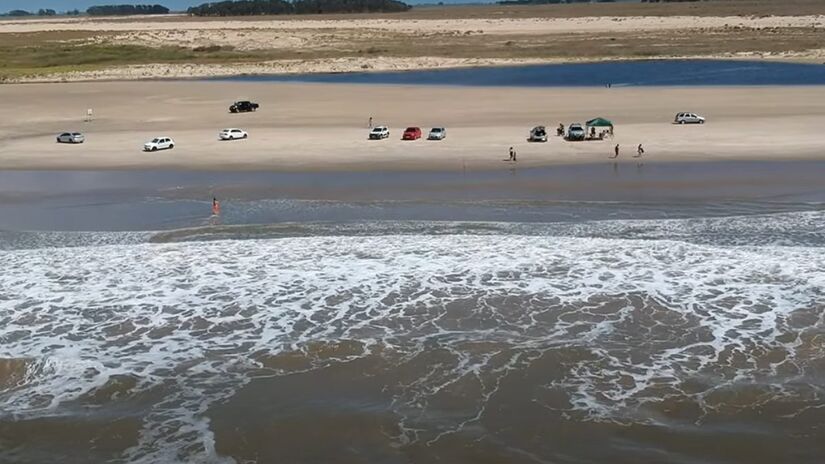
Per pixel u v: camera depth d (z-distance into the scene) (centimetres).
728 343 1689
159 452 1352
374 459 1317
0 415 1474
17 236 3172
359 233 3058
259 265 2270
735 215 3275
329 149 5353
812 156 4597
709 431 1371
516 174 4378
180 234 3153
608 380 1552
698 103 7281
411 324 1823
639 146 4841
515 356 1655
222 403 1506
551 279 2080
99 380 1599
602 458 1305
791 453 1305
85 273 2230
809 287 1969
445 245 2461
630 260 2223
